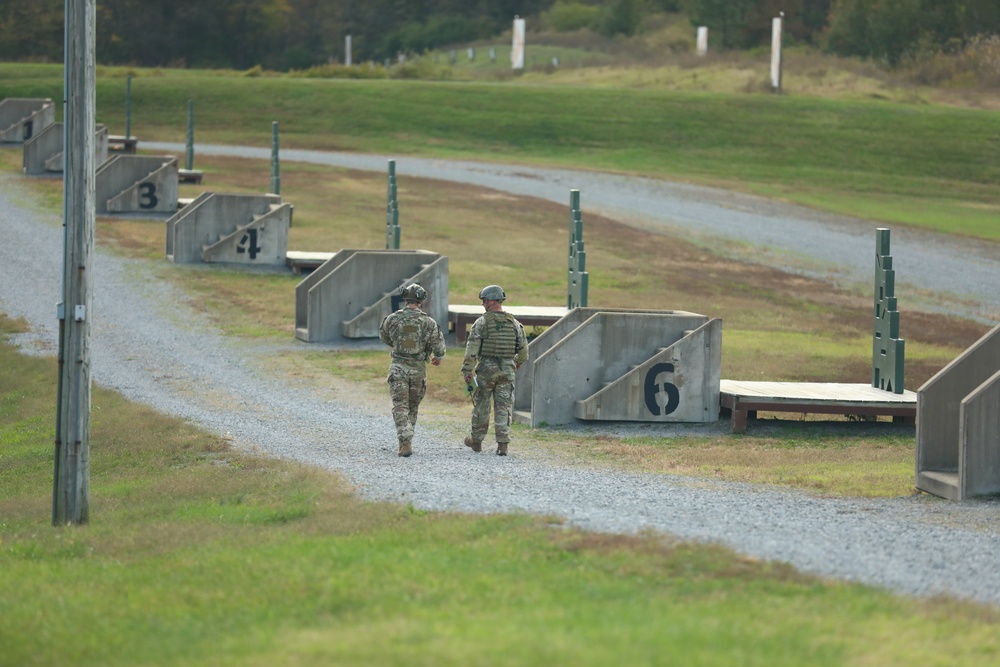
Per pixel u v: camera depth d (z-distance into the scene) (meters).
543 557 30.53
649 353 68.44
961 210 192.50
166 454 55.88
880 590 28.14
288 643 23.75
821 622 24.52
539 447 59.22
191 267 124.38
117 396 72.62
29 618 27.75
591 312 71.62
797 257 151.50
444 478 46.22
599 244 150.88
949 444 46.56
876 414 65.50
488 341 54.75
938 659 22.28
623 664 20.95
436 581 28.00
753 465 54.34
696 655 21.48
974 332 112.00
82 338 42.22
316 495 42.12
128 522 41.78
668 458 56.41
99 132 177.75
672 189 199.75
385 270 96.12
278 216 126.38
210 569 31.22
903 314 121.38
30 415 72.38
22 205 153.12
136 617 27.23
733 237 162.25
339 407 70.94
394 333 53.56
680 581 28.17
